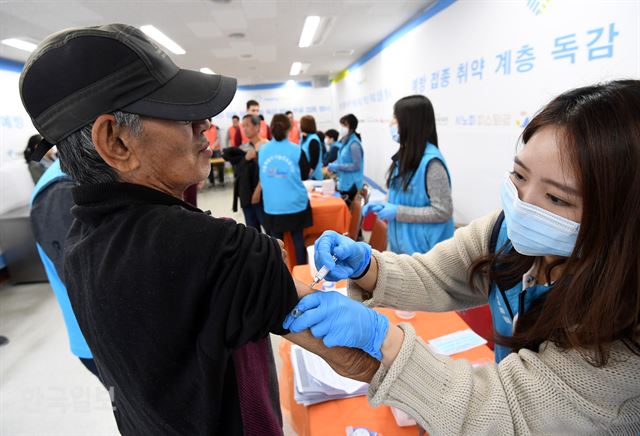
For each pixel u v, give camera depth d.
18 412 1.76
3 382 1.98
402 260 0.85
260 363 0.58
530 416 0.46
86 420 1.70
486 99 2.92
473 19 3.01
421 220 1.68
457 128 3.42
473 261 0.79
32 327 2.54
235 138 6.63
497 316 0.80
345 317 0.47
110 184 0.43
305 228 2.85
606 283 0.45
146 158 0.43
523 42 2.42
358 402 0.79
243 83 10.44
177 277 0.39
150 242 0.39
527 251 0.62
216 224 0.42
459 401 0.46
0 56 4.56
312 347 0.50
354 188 4.02
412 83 4.52
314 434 0.72
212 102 0.44
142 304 0.39
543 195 0.53
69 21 3.47
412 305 0.82
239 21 4.05
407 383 0.48
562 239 0.54
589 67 1.91
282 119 2.55
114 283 0.40
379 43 5.88
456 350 0.94
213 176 7.94
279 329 0.45
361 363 0.52
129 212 0.43
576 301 0.48
